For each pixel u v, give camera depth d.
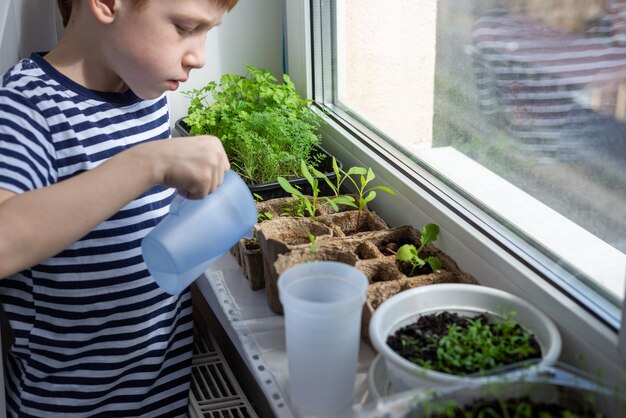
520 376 0.78
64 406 1.25
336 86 1.60
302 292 0.93
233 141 1.50
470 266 1.12
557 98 1.01
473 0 1.14
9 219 0.92
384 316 0.93
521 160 1.09
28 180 1.01
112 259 1.18
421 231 1.24
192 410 1.34
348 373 0.92
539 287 0.97
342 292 0.93
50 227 0.93
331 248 1.09
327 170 1.48
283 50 1.68
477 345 0.89
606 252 0.95
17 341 1.21
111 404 1.30
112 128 1.17
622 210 0.92
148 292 1.23
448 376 0.80
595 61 0.94
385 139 1.45
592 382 0.79
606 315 0.91
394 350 0.90
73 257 1.15
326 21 1.55
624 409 0.75
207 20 1.04
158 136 1.25
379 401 0.77
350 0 1.48
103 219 0.95
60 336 1.20
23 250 0.92
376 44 1.42
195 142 0.99
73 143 1.11
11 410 1.33
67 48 1.13
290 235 1.20
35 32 1.36
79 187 0.94
